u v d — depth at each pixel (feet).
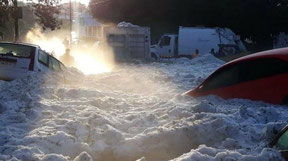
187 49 120.67
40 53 43.21
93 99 30.91
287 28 159.33
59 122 23.38
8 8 84.02
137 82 50.03
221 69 30.63
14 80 38.17
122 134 20.99
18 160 16.90
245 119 23.86
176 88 46.16
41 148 19.19
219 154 16.63
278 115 24.45
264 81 28.32
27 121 24.12
